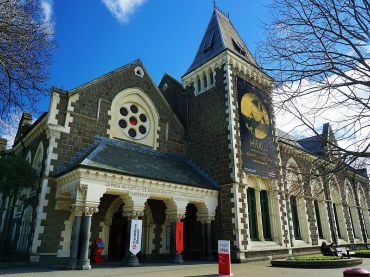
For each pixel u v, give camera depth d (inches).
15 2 405.4
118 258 826.2
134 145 930.1
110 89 920.9
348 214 1489.9
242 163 917.2
